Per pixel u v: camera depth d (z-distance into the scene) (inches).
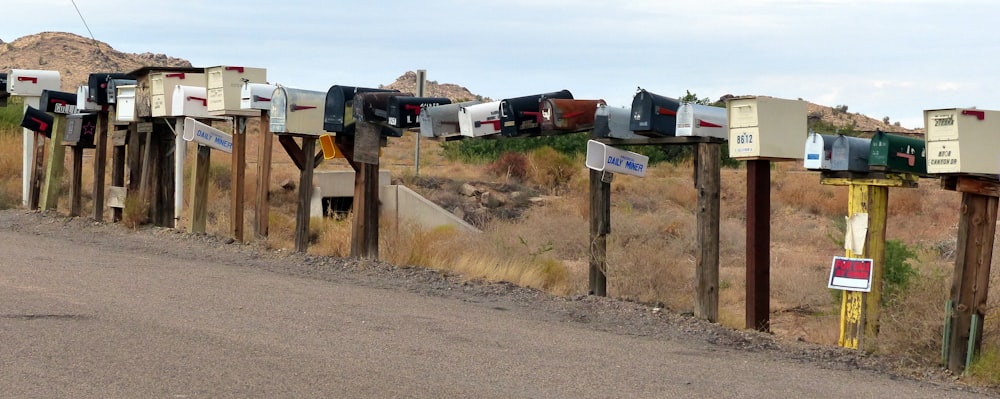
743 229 956.0
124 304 390.6
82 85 714.8
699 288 426.6
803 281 648.4
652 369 321.7
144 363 296.2
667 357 343.6
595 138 464.1
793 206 1242.6
